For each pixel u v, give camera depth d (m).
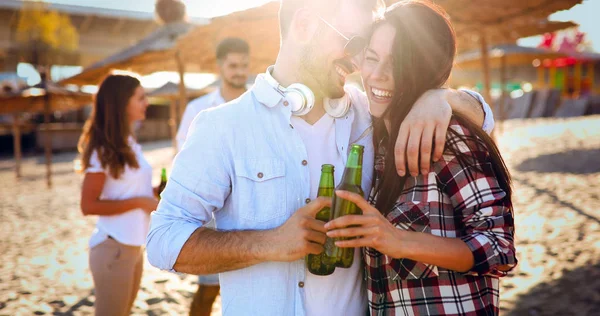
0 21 25.91
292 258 1.57
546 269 5.13
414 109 1.67
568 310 4.14
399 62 1.70
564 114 24.75
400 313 1.70
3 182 15.72
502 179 1.66
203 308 3.61
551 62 29.95
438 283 1.65
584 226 6.47
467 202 1.62
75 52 24.83
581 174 9.75
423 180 1.67
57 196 12.57
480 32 6.27
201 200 1.69
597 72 32.16
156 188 3.40
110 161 3.00
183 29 7.28
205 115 1.76
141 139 28.56
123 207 2.99
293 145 1.78
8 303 5.27
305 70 1.80
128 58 8.22
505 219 1.59
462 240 1.56
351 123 1.91
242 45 4.15
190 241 1.61
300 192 1.76
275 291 1.71
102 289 2.98
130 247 3.04
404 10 1.71
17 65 25.20
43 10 20.77
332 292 1.77
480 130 1.67
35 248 7.58
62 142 27.02
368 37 1.76
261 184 1.72
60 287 5.77
